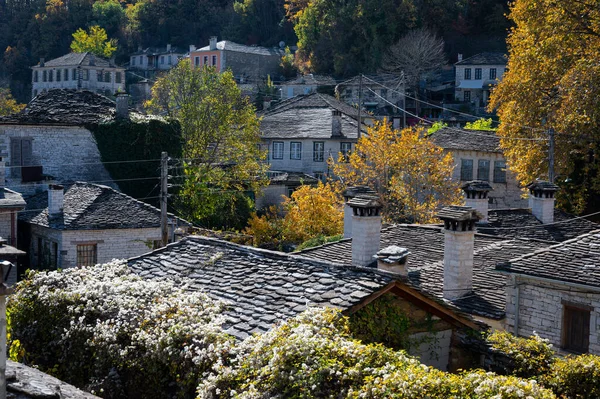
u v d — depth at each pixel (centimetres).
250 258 1379
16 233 2875
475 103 7456
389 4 8088
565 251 1680
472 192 2455
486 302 1700
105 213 3003
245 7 10650
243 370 919
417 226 2252
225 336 1029
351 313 1107
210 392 905
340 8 8488
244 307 1162
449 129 4972
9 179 3606
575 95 3300
